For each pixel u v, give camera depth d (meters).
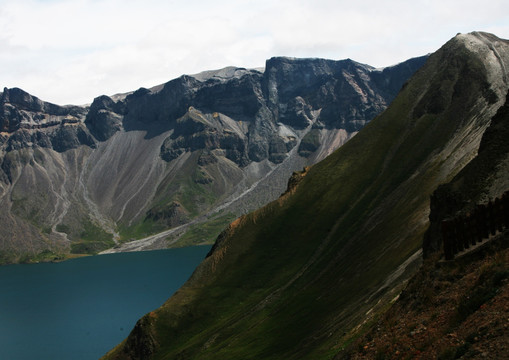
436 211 65.56
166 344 154.38
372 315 65.38
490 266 28.05
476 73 185.62
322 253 161.88
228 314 156.62
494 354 21.28
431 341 26.61
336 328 80.19
